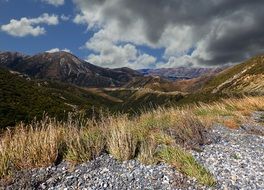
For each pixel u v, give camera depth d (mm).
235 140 14305
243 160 11633
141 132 14078
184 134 13727
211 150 12742
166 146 12547
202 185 9680
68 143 12344
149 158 11305
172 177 10172
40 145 11516
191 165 10594
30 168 10820
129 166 11016
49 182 10031
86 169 10875
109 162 11359
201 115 21125
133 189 9578
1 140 11984
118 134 12227
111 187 9719
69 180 10148
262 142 14078
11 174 10250
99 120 14445
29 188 9672
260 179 10000
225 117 20000
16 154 11133
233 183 9781
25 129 12664
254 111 24344
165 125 15883
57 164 11180
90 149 11945
